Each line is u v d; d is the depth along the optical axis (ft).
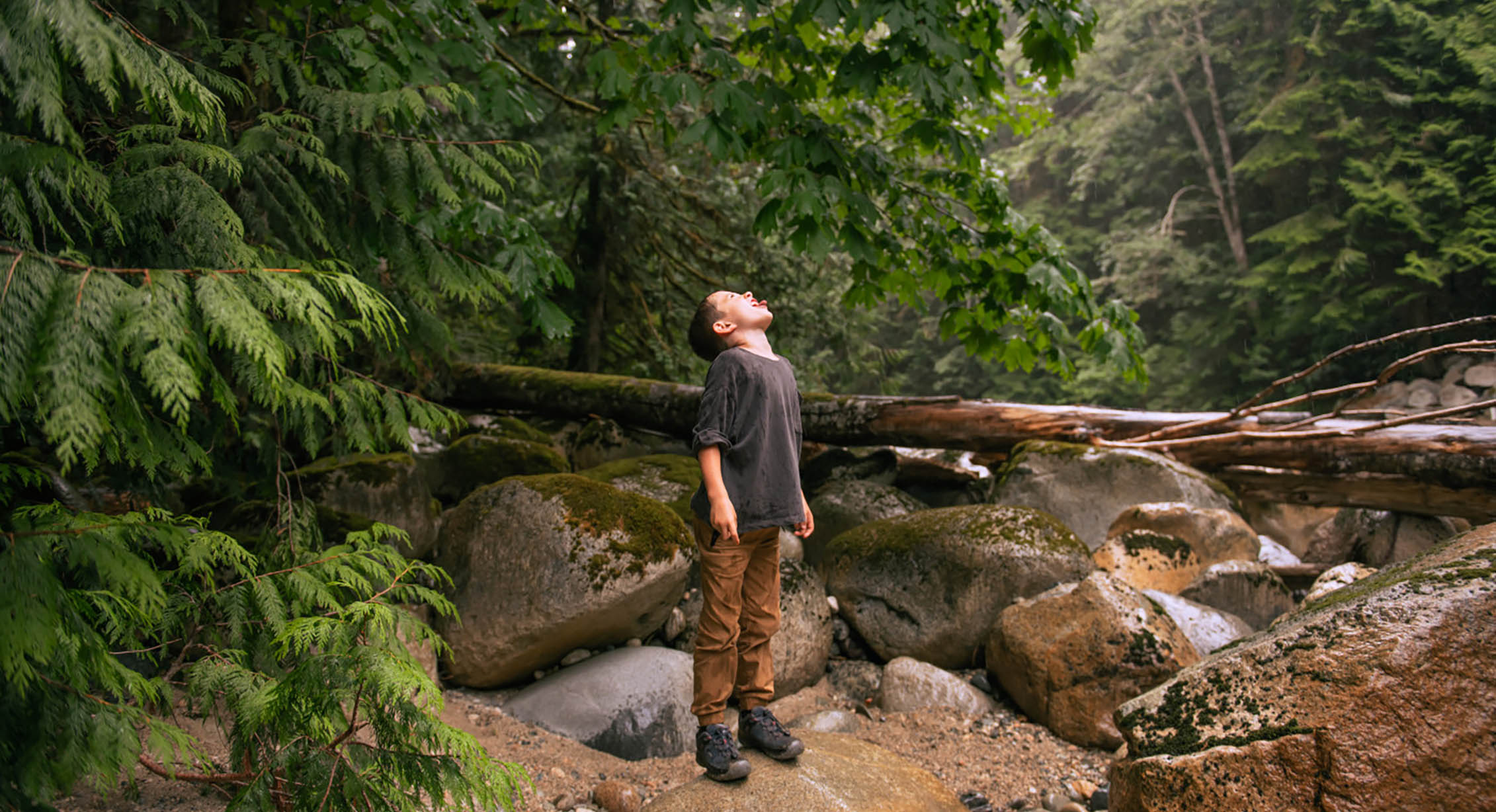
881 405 19.42
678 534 12.69
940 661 13.64
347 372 9.78
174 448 7.33
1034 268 14.75
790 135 13.62
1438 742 6.52
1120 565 14.57
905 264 16.90
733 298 9.02
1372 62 57.98
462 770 6.88
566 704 11.30
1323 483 16.25
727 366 8.21
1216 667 7.68
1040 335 16.79
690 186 29.45
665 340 29.86
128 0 8.85
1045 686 11.62
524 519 12.64
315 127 9.43
